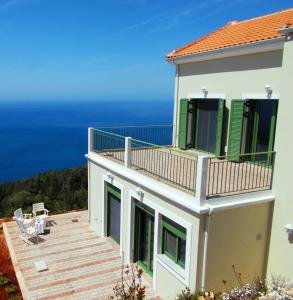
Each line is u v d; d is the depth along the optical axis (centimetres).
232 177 973
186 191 821
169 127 1545
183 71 1379
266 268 875
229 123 1158
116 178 1159
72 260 1132
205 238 770
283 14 1276
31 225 1386
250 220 827
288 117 805
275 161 842
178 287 856
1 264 1115
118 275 1044
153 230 1033
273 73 988
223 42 1185
